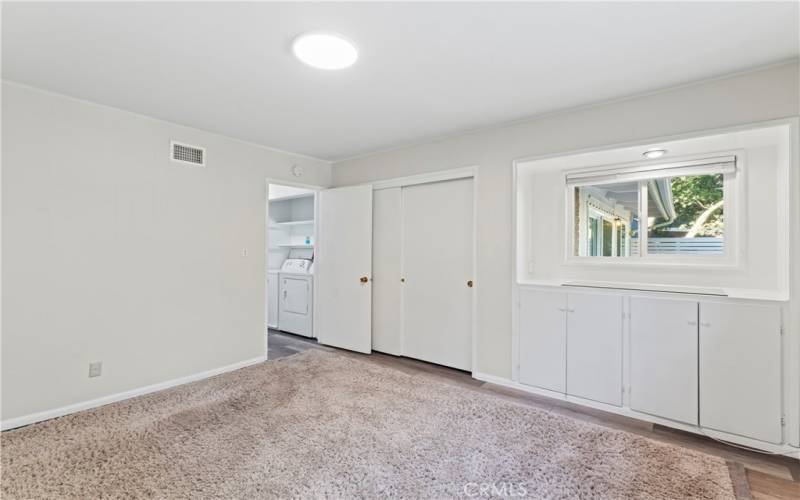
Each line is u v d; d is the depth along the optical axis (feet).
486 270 11.12
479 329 11.24
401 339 13.58
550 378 9.95
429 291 12.85
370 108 9.50
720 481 6.20
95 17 5.67
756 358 7.36
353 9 5.48
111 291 9.36
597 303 9.27
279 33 6.13
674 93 8.22
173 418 8.39
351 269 14.53
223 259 11.73
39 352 8.29
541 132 10.10
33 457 6.77
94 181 9.07
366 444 7.28
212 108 9.45
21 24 5.85
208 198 11.35
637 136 8.66
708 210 9.21
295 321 17.34
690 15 5.65
